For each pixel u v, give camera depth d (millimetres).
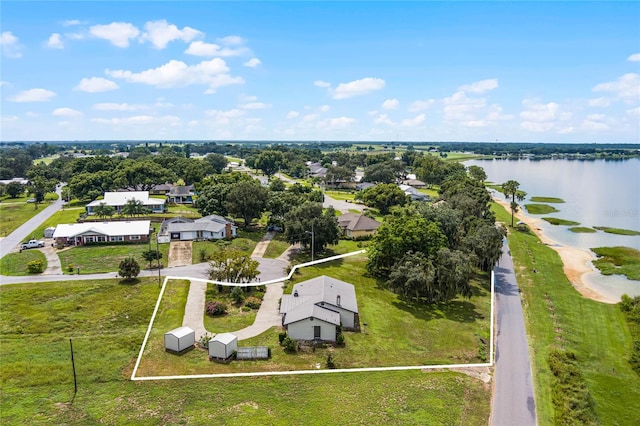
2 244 80562
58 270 65625
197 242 81125
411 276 51656
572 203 146125
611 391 38250
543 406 35094
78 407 33531
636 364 42594
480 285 63000
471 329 48594
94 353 41438
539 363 41938
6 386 35844
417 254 55156
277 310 51938
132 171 131875
